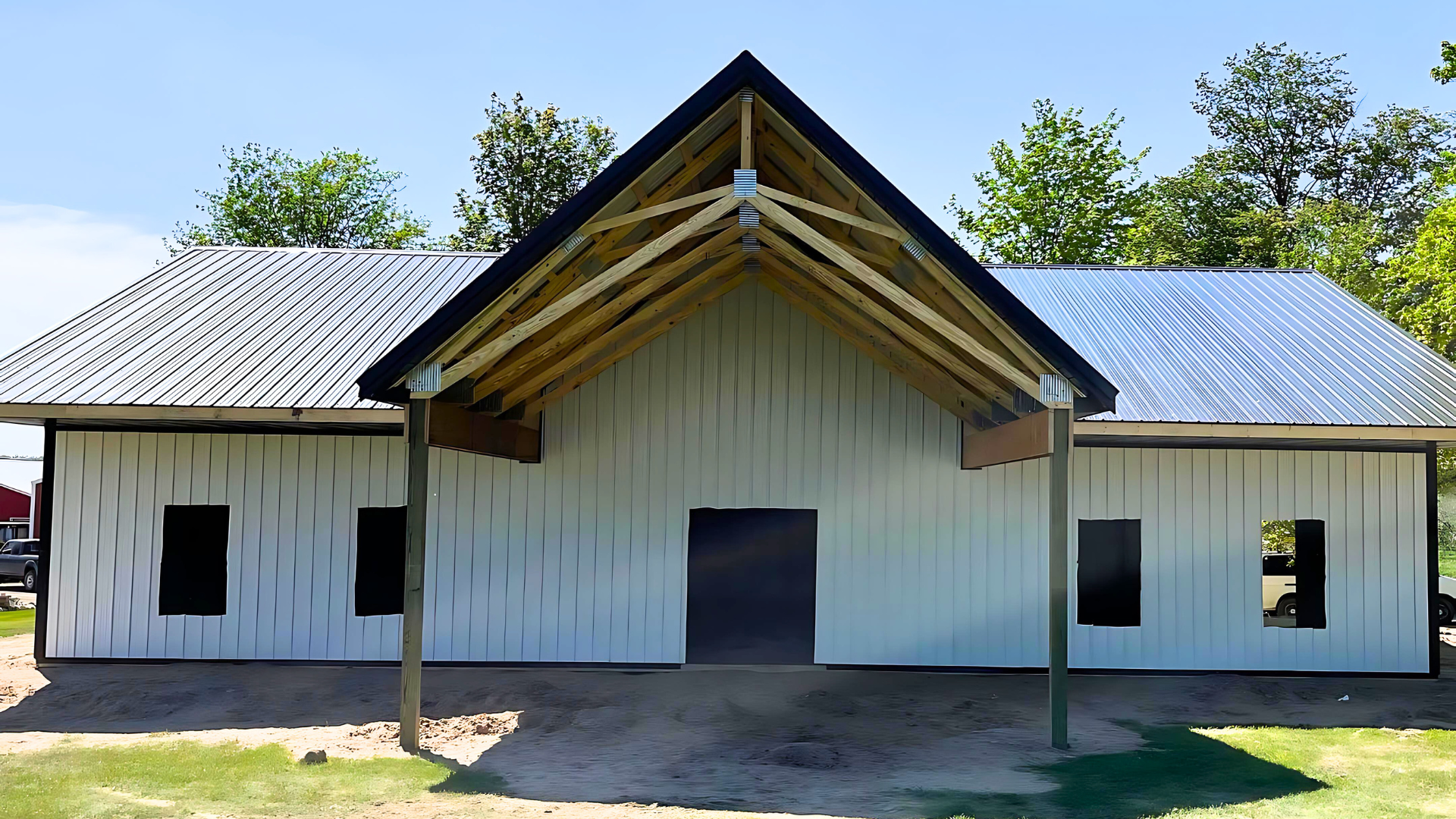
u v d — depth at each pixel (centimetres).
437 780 830
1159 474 1397
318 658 1385
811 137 914
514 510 1406
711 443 1416
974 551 1402
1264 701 1206
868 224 930
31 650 1531
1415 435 1261
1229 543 1391
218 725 1058
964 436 1401
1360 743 994
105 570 1386
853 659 1396
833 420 1417
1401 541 1386
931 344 1062
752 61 902
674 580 1402
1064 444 956
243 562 1391
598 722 1061
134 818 721
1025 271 1845
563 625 1398
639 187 974
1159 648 1384
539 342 1148
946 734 1017
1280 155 4462
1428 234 2688
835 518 1409
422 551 960
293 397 1270
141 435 1398
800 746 959
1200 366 1433
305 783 818
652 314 1241
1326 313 1638
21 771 853
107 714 1112
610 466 1413
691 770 869
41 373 1325
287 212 4556
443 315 916
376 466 1402
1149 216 4188
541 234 915
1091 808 764
